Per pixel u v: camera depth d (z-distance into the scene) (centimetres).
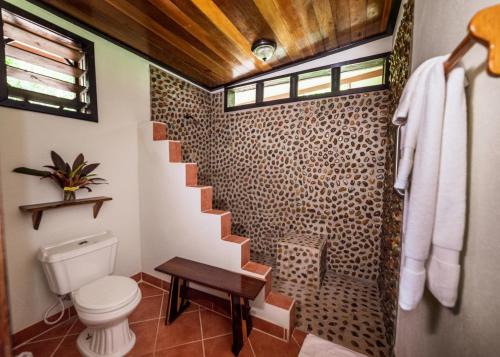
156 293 205
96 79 180
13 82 139
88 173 174
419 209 66
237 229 301
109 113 191
